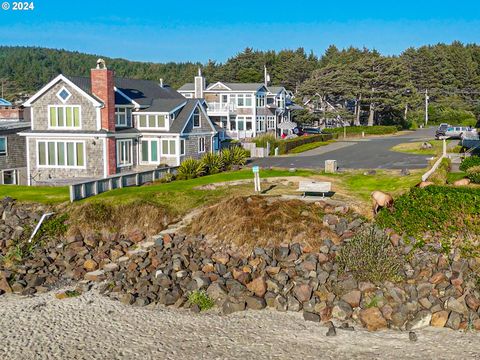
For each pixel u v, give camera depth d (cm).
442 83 13750
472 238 2436
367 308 2056
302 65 14588
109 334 1967
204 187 3412
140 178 3784
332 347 1853
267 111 8400
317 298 2162
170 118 4931
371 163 4822
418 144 6438
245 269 2405
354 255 2303
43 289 2409
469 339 1886
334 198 2995
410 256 2400
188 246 2664
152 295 2262
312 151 6338
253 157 5759
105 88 4434
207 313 2142
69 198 3303
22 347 1873
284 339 1916
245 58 15275
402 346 1853
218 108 7812
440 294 2131
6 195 3453
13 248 2828
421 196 2647
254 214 2772
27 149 4600
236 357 1797
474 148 4825
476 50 15975
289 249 2505
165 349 1855
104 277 2494
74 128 4525
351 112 10456
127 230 2981
